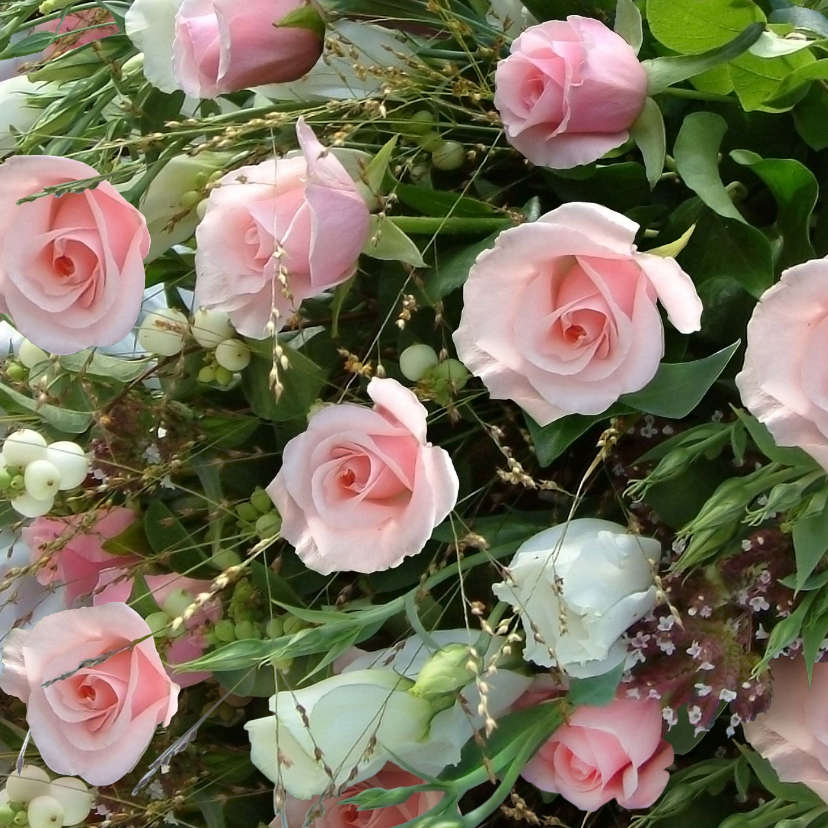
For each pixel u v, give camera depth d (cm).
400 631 52
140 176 52
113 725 50
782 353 43
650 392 46
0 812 53
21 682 50
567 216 44
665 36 48
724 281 50
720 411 50
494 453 53
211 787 55
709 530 45
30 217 49
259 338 48
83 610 50
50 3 55
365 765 47
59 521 54
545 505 53
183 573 53
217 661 45
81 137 54
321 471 47
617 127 48
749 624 47
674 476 47
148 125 54
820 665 48
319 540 47
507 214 50
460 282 49
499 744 49
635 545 47
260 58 50
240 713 56
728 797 52
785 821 48
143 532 55
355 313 54
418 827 44
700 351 51
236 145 51
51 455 52
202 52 49
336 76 53
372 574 52
